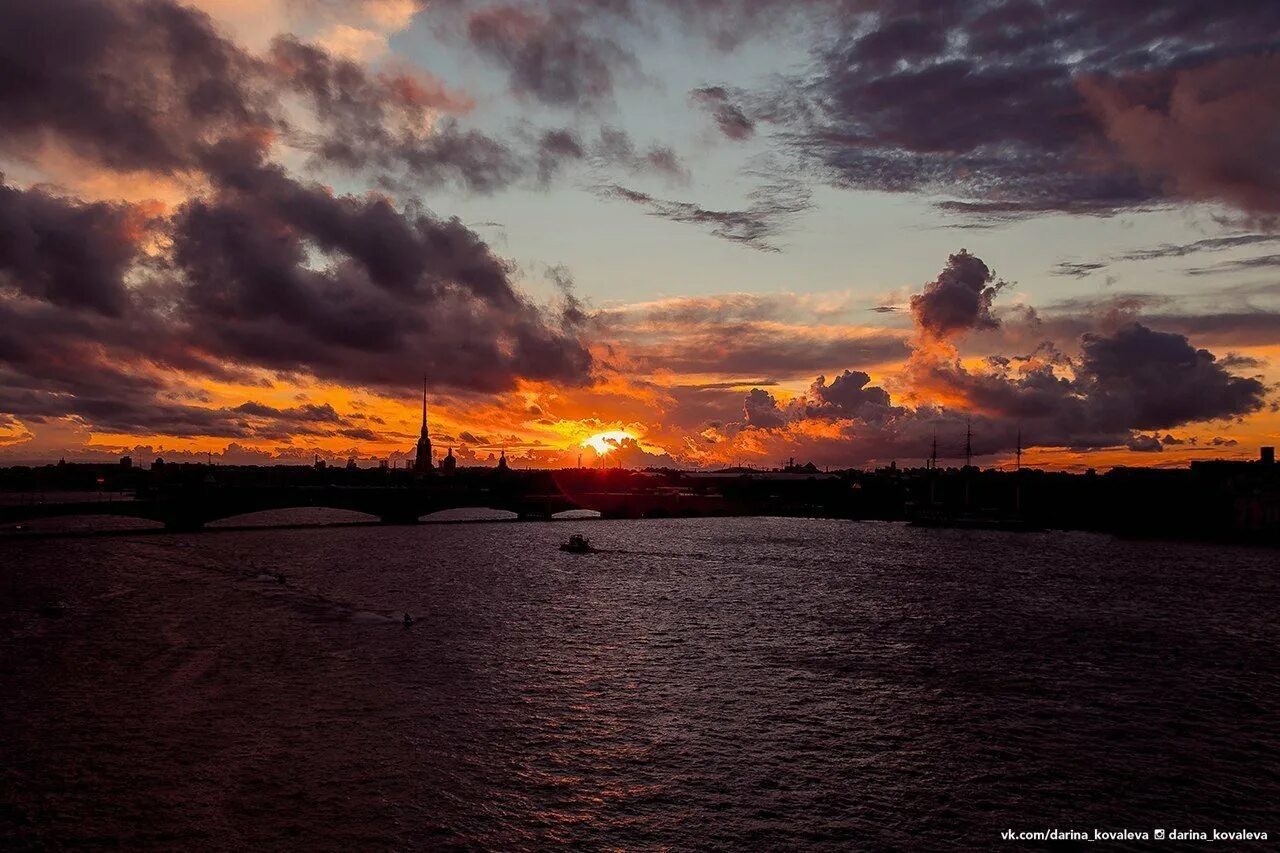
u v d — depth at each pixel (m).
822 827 73.06
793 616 173.50
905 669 127.00
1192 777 85.75
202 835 68.94
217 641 135.25
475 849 67.88
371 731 93.19
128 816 71.94
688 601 192.38
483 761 85.50
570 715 100.56
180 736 90.12
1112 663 134.50
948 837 71.88
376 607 172.88
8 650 126.62
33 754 84.38
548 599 191.50
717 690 112.94
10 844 66.81
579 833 71.00
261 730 92.56
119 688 106.94
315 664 121.31
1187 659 138.75
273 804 74.75
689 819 73.94
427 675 117.00
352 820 72.06
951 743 93.56
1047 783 83.38
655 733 94.75
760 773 84.06
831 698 109.88
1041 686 118.50
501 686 112.50
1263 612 190.00
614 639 145.88
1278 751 93.75
